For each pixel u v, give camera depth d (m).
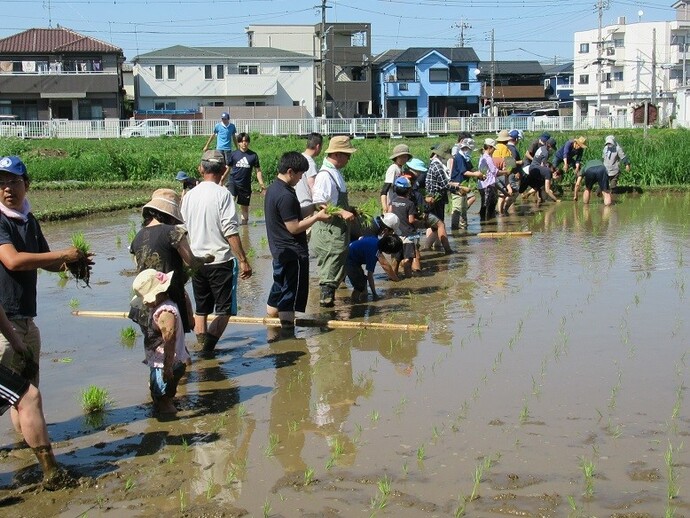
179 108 65.94
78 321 8.83
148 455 5.22
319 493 4.62
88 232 16.41
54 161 29.48
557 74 87.12
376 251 9.89
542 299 9.54
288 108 61.88
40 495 4.67
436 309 9.20
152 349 5.93
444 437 5.39
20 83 60.31
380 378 6.75
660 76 76.88
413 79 70.62
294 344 7.89
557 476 4.75
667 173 23.52
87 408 6.05
